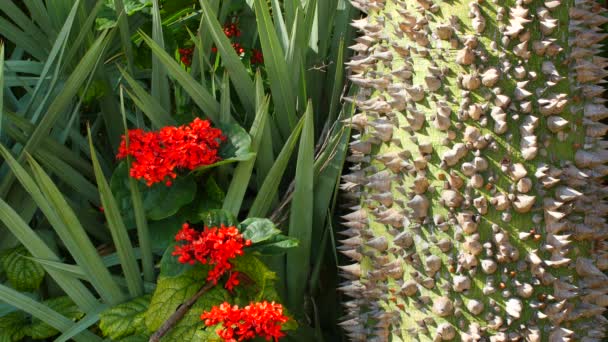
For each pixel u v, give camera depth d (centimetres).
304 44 172
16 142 166
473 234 143
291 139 159
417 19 146
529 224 143
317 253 169
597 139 146
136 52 187
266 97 161
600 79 146
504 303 143
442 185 145
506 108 143
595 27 148
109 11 183
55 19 176
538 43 143
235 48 183
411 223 147
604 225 147
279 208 163
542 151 143
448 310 145
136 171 155
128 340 154
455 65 143
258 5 162
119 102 182
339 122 166
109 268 168
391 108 150
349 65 162
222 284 157
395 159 148
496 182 143
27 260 159
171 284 154
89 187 167
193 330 153
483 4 143
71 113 174
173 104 190
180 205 159
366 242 153
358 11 179
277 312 148
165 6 189
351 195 158
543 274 143
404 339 150
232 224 155
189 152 157
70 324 153
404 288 148
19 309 160
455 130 143
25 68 175
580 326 147
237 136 162
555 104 142
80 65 159
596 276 146
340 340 175
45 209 150
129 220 161
